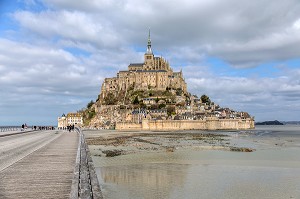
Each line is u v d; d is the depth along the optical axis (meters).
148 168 44.81
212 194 29.33
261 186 32.75
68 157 32.34
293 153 67.00
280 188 31.98
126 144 91.38
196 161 52.78
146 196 28.41
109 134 165.62
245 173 40.59
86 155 25.41
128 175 38.88
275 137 143.75
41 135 83.75
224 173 40.62
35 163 27.84
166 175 38.88
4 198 15.62
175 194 29.12
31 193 16.69
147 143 96.69
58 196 16.08
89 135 153.25
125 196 28.38
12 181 19.83
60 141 57.78
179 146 84.56
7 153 36.00
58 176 21.56
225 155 62.28
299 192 30.38
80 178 14.82
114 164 48.97
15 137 72.19
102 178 36.88
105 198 27.67
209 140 116.56
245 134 179.62
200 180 35.69
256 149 77.19
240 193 29.77
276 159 56.06
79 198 11.52
